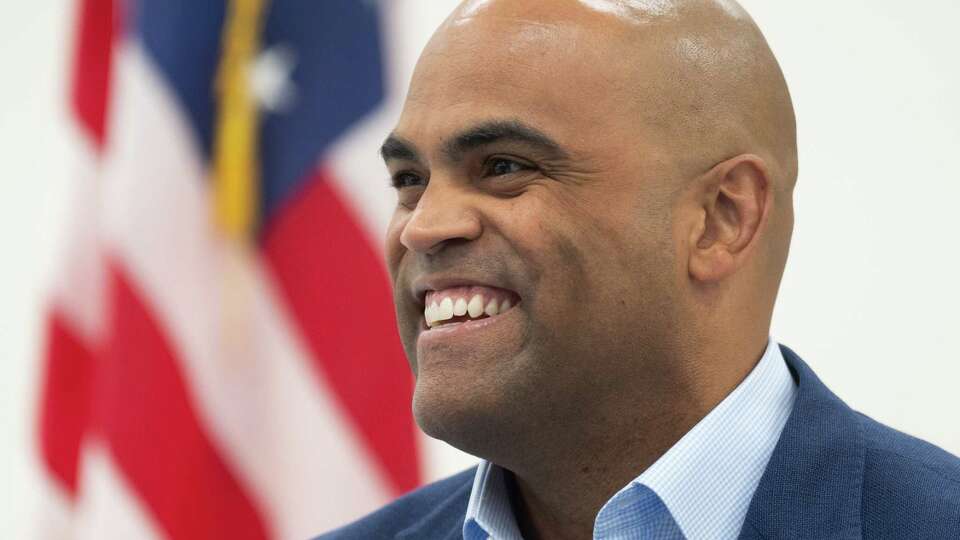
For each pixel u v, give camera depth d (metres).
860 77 5.27
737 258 2.45
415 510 2.86
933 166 5.10
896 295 5.05
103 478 4.14
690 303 2.42
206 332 4.23
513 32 2.40
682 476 2.34
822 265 5.17
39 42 6.34
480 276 2.34
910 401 4.98
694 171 2.41
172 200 4.26
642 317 2.37
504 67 2.37
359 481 4.25
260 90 4.41
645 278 2.36
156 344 4.19
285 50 4.45
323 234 4.36
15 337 6.11
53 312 5.00
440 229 2.34
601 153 2.34
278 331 4.29
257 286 4.30
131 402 4.16
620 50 2.39
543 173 2.35
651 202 2.37
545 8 2.41
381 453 4.27
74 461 4.95
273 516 4.21
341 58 4.47
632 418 2.42
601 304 2.34
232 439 4.21
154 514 4.12
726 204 2.46
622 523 2.35
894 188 5.13
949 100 5.13
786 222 2.57
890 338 5.04
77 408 4.96
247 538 4.18
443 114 2.39
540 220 2.32
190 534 4.12
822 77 5.32
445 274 2.37
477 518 2.56
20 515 5.94
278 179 4.38
